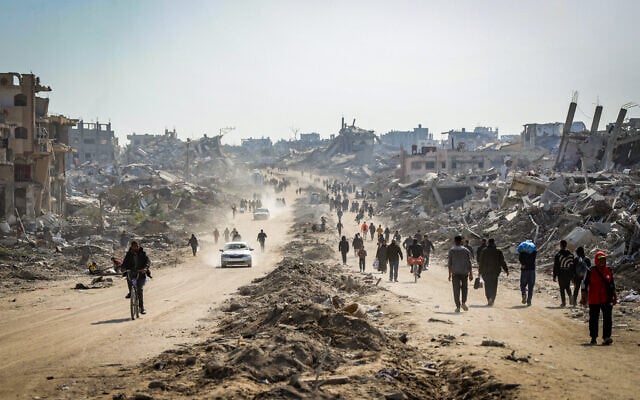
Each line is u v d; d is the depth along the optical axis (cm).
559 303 1898
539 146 12256
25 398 858
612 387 834
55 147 6406
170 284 2778
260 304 1797
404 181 11294
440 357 1074
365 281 2592
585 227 3362
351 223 7781
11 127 5806
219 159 18200
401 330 1388
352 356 1037
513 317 1566
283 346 994
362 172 17700
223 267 3641
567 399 780
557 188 4672
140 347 1222
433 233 4856
